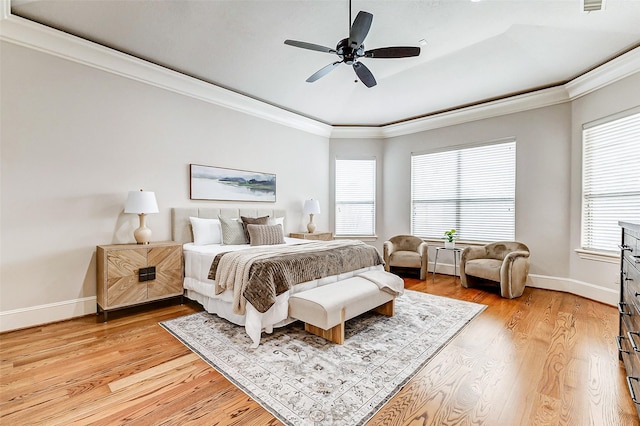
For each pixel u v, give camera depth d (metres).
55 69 2.89
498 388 1.86
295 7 2.80
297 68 3.88
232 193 4.40
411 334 2.67
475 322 2.97
